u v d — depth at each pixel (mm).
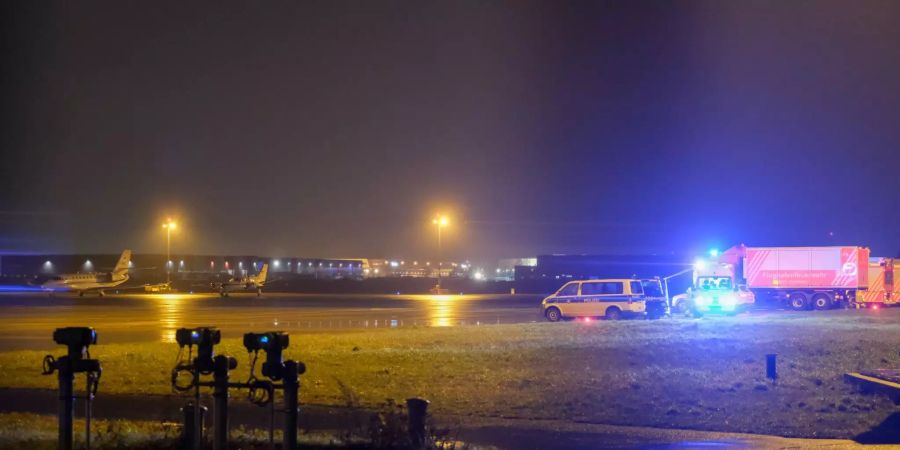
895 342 28125
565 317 41375
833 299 51031
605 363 22859
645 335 30781
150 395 16562
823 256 51031
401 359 23078
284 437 8445
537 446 12414
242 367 21047
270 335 8508
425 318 43812
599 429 13891
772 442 12805
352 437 11234
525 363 22719
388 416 11086
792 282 51406
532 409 15820
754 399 16953
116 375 19328
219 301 67938
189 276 131875
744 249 52625
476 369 21422
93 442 10336
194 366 8641
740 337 29875
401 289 93250
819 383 19016
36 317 44438
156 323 39469
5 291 100375
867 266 50719
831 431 13734
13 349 27062
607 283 40938
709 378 19938
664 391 18047
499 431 13656
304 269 167500
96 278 89188
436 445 10492
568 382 19328
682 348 26438
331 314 47469
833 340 28703
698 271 44125
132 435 10930
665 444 12625
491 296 79562
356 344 27062
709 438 13148
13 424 12234
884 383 17500
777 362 22922
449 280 100500
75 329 8359
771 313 46156
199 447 9102
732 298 43219
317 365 21625
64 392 8289
